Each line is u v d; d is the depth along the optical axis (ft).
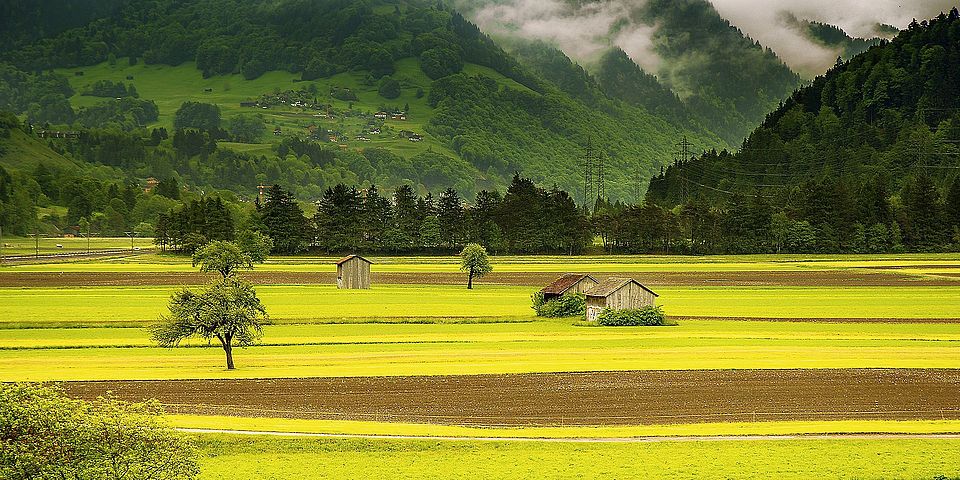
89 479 195.93
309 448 291.99
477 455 286.87
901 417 337.52
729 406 353.10
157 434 219.20
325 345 499.51
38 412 200.64
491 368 424.87
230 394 368.07
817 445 296.51
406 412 340.18
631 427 321.11
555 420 330.54
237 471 270.67
